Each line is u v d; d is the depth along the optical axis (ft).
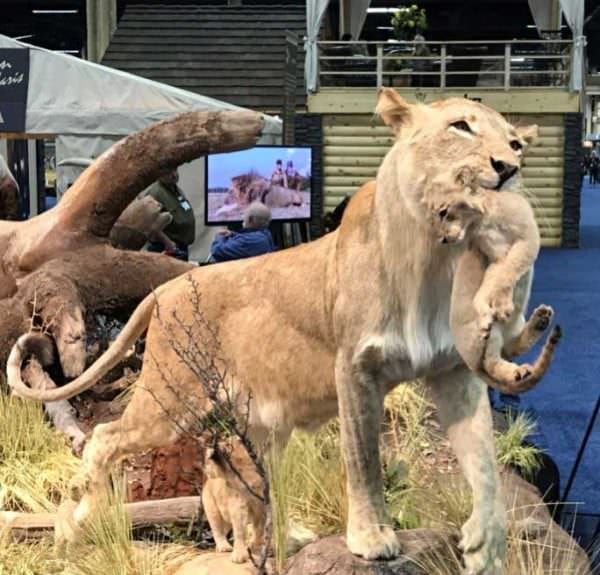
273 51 62.08
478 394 9.70
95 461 12.12
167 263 18.93
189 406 11.06
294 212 28.17
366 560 9.87
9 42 31.73
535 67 52.60
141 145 18.45
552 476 15.58
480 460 9.55
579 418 20.49
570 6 50.70
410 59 52.24
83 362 17.40
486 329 8.25
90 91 32.04
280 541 11.06
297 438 13.83
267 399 10.75
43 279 17.84
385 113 9.13
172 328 11.29
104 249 18.62
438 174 8.52
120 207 18.71
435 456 15.31
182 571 11.30
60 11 88.07
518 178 8.55
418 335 9.32
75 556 12.27
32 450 15.78
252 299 10.80
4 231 18.83
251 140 18.65
